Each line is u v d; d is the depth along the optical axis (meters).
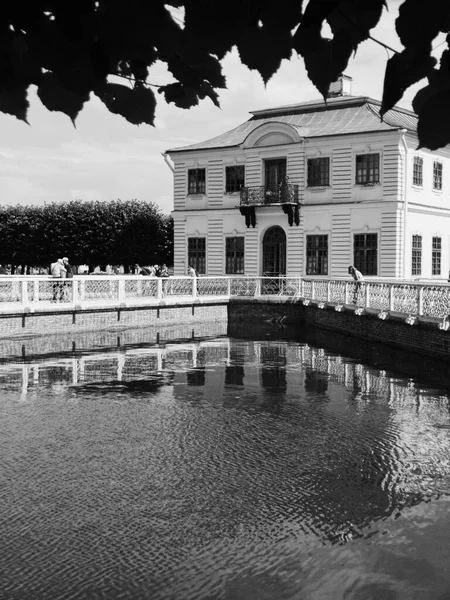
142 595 7.35
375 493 10.28
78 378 19.27
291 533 8.91
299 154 39.66
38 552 8.34
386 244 37.31
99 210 52.78
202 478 10.95
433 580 7.64
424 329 22.39
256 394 17.25
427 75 2.01
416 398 16.53
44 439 13.09
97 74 1.99
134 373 20.20
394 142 36.78
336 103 41.62
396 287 25.39
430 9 1.82
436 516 9.41
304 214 39.69
